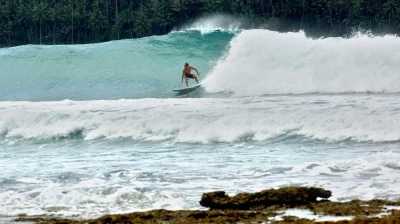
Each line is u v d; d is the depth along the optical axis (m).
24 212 47.34
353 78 111.31
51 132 90.69
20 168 67.75
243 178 56.34
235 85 118.69
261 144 75.44
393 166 56.22
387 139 71.50
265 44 120.75
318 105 83.75
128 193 50.59
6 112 95.75
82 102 103.62
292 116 79.38
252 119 80.75
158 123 84.94
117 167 65.25
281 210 44.06
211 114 83.88
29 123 93.31
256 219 41.88
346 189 49.66
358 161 58.50
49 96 164.25
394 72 109.31
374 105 81.31
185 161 66.94
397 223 38.22
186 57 176.25
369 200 45.56
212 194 47.16
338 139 73.56
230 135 79.56
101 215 45.69
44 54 184.00
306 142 74.12
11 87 174.25
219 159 67.12
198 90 121.69
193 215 43.38
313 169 57.56
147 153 74.25
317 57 116.12
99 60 177.00
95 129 88.38
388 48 111.44
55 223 43.34
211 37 185.00
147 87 158.50
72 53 181.00
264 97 100.56
